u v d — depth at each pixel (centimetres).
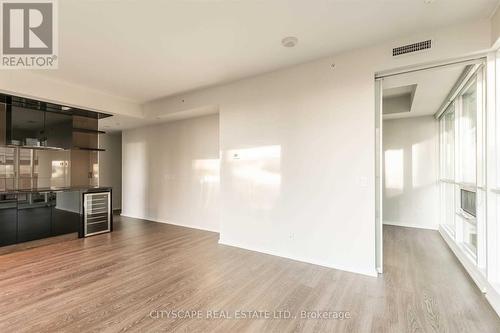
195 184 544
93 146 560
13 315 214
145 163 641
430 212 520
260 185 381
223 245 414
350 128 308
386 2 220
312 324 205
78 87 436
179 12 233
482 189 265
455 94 369
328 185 323
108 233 495
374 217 295
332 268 317
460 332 194
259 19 245
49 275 296
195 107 460
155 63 343
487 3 219
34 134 466
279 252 362
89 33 268
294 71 351
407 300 241
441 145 499
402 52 277
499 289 228
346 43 290
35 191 411
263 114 378
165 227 549
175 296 249
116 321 207
